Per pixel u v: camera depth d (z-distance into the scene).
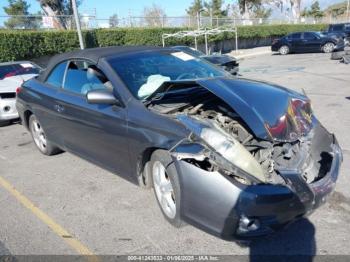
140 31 23.95
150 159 3.58
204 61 4.79
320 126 3.67
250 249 3.10
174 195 3.20
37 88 5.29
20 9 35.06
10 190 4.60
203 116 3.50
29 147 6.42
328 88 10.55
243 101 3.23
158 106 3.62
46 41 18.48
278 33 39.44
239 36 33.94
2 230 3.65
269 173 2.92
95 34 21.33
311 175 3.17
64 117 4.61
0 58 16.62
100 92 3.73
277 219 2.78
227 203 2.75
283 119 3.13
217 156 2.80
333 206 3.68
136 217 3.72
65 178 4.85
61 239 3.43
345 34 27.75
